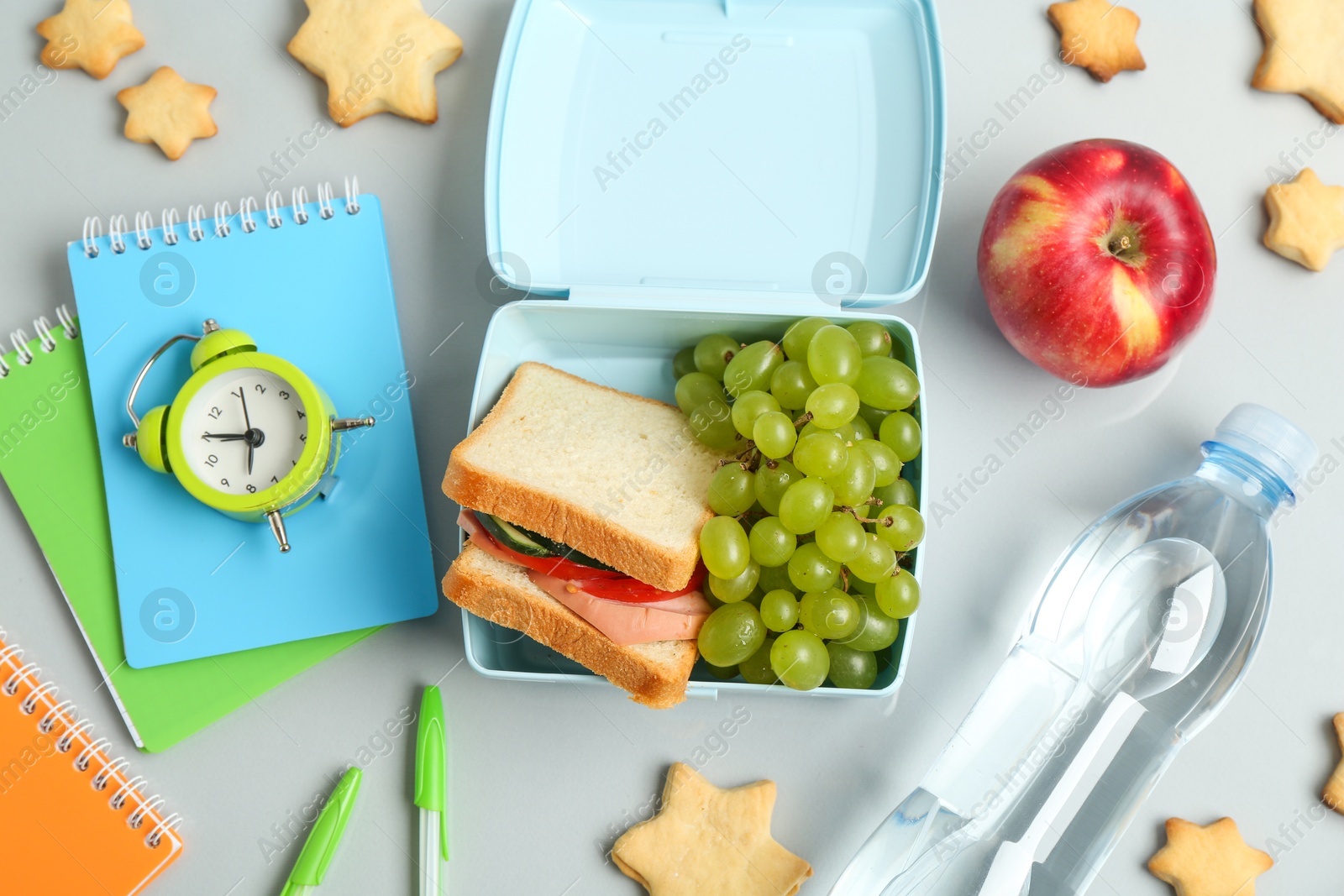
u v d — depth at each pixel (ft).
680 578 1.75
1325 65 1.97
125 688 1.92
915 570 1.79
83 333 1.93
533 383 1.87
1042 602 1.91
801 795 1.89
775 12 1.91
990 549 1.93
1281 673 1.91
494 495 1.78
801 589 1.77
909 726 1.90
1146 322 1.81
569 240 1.91
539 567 1.79
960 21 2.00
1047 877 1.87
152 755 1.92
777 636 1.78
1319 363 1.96
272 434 1.87
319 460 1.84
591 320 1.88
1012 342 1.89
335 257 1.95
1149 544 1.88
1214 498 1.88
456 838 1.90
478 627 1.86
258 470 1.86
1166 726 1.89
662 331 1.89
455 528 1.94
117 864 1.90
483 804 1.90
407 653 1.93
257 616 1.91
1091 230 1.81
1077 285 1.80
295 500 1.86
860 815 1.89
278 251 1.94
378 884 1.89
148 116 1.99
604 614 1.77
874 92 1.91
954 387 1.96
